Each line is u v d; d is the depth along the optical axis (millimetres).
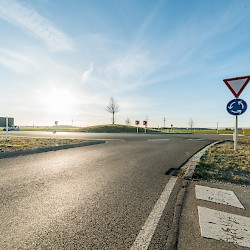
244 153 9109
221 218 3309
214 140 18500
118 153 10031
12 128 50031
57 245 2508
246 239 2742
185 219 3238
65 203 3791
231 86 9203
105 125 51406
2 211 3422
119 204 3771
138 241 2623
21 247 2455
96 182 5133
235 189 4848
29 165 7102
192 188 4809
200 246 2559
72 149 11656
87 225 2996
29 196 4121
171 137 23312
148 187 4781
